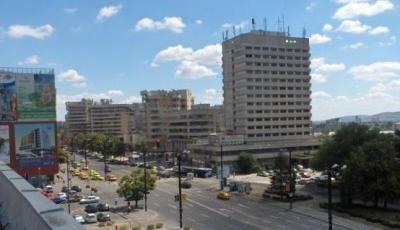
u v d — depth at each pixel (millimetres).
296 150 177125
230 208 86875
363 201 81500
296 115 188125
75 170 158875
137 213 83062
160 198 100500
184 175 142750
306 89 190500
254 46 179750
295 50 188125
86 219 75062
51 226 8898
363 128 99312
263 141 179625
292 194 90562
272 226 70625
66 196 98375
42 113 136250
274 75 183375
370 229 66688
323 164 101812
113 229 69500
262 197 97812
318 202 88938
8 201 15859
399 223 67750
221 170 116438
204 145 168375
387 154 78750
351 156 81812
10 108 131250
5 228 14703
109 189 115562
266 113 181500
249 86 178500
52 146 123500
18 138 119062
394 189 74938
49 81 137625
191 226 71875
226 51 187500
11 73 131875
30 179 119812
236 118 182500
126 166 181375
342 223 70812
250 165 151750
